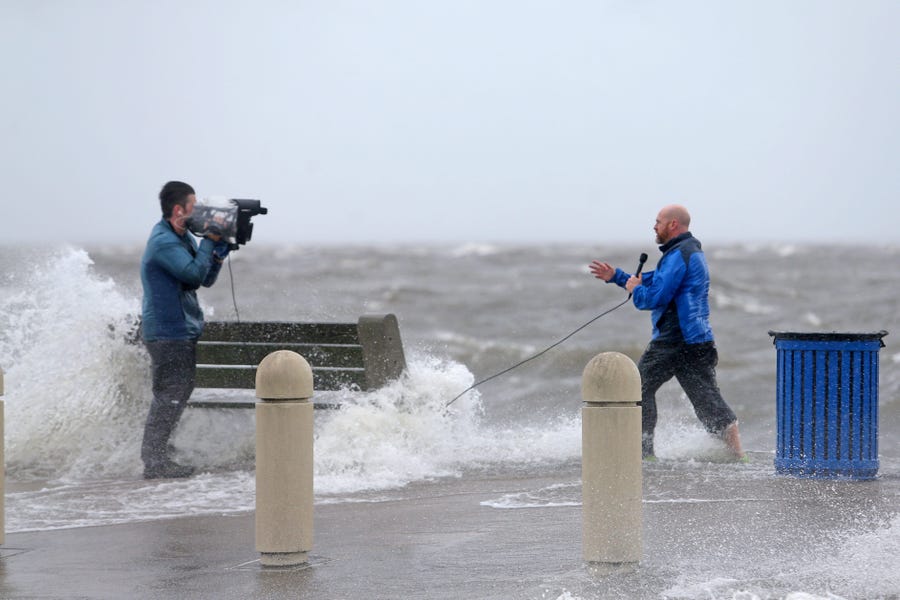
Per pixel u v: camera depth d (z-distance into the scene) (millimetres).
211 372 36406
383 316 34750
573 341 112000
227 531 24875
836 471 30438
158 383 33125
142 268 33188
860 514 25078
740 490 28453
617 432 19938
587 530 20188
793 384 30875
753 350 97000
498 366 85812
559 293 185625
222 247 33781
